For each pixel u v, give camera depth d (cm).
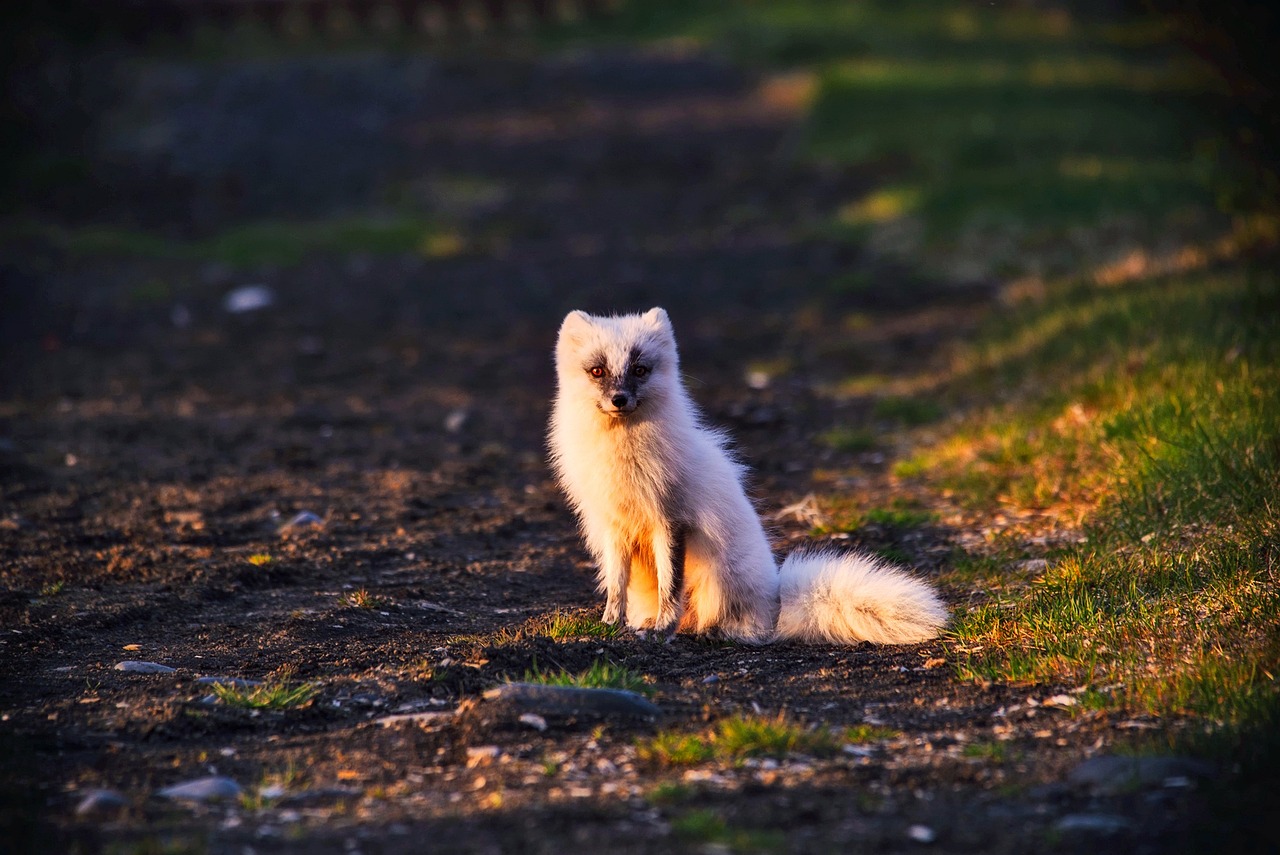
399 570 1014
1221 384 1102
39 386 1617
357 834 511
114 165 3058
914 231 2472
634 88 4138
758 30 4850
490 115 3791
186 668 767
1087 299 1706
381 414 1567
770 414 1559
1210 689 647
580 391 857
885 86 3803
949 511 1117
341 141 3441
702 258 2491
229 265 2384
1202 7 1535
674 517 852
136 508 1152
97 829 516
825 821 520
